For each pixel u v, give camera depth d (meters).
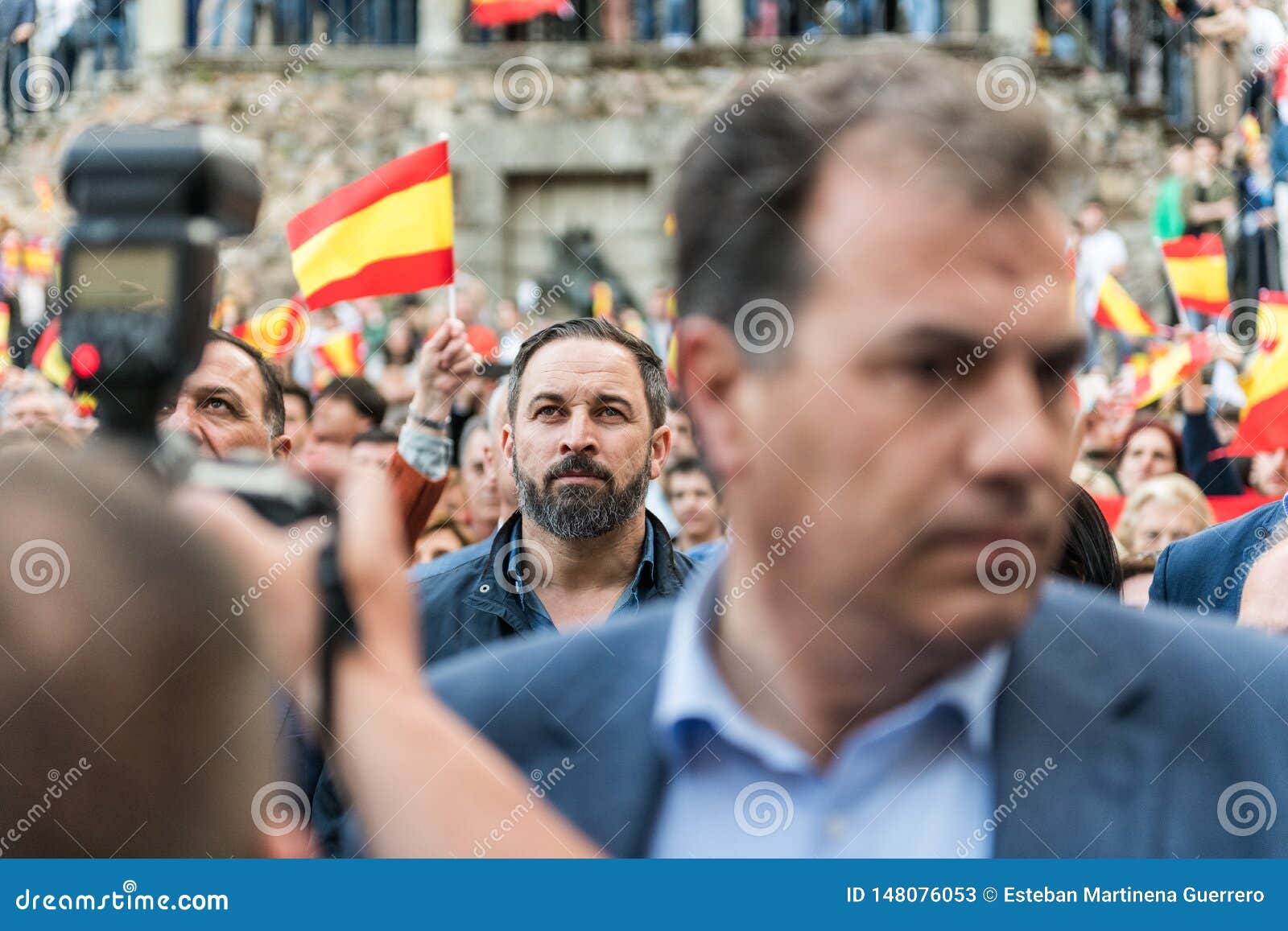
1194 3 33.81
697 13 36.50
